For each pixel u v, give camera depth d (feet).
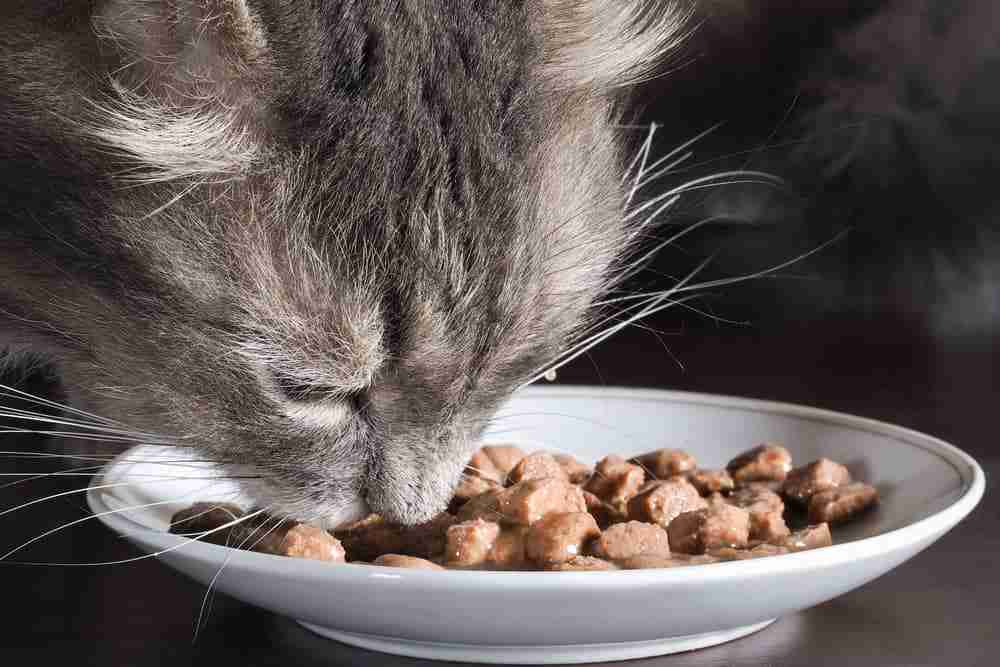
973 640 1.22
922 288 2.68
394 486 1.26
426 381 1.23
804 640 1.21
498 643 1.11
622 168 1.45
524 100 1.23
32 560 1.42
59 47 1.21
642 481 1.37
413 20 1.20
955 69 2.47
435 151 1.19
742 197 2.50
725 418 1.51
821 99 2.46
